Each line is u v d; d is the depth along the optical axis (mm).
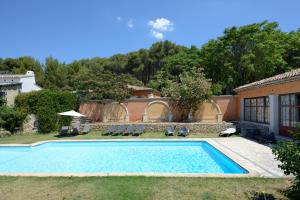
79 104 27812
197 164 12719
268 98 18859
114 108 27156
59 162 13625
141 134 20844
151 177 8516
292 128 15438
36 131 23359
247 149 13617
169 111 25797
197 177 8461
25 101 24031
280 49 30875
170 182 7984
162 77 46406
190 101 24594
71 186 7836
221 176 8508
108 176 8727
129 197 6875
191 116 25422
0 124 21703
